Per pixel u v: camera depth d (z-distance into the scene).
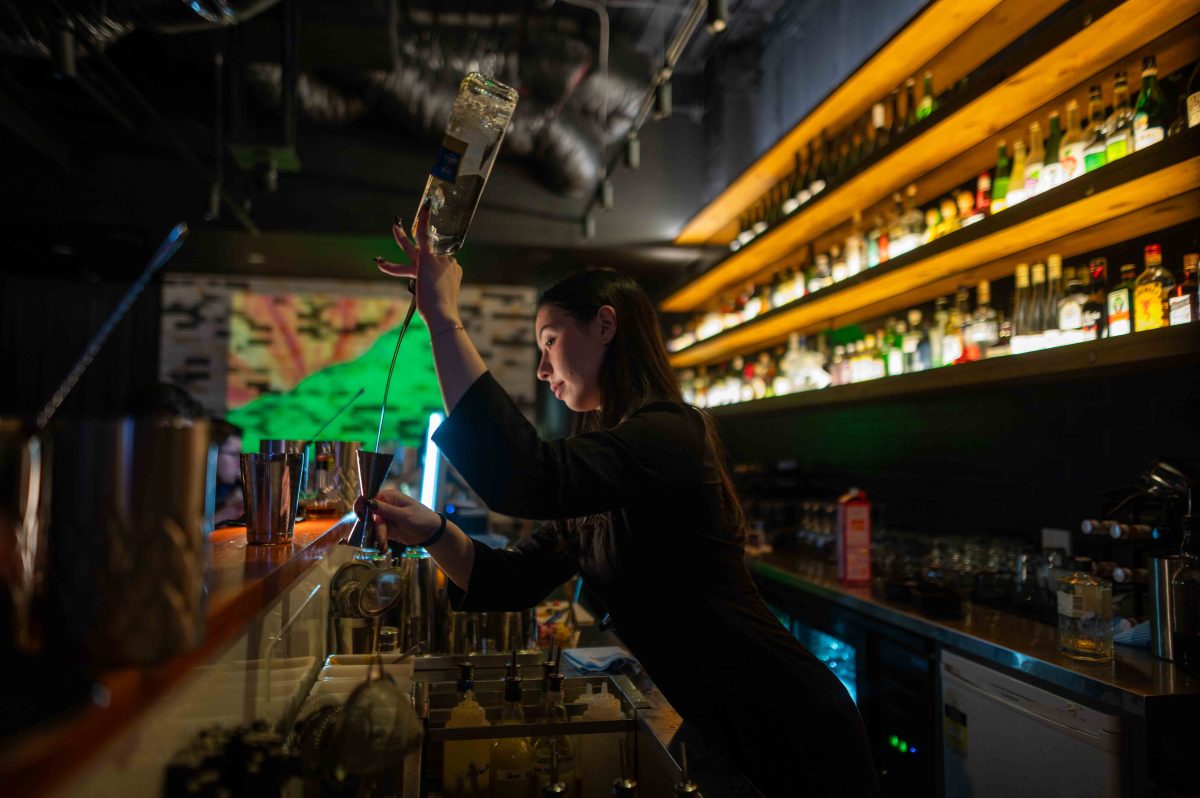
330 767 0.69
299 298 5.38
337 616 1.40
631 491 1.06
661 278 5.29
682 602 1.18
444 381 0.95
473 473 0.94
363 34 3.18
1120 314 2.02
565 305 1.25
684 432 1.15
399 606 1.59
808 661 1.20
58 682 0.52
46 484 0.52
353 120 4.06
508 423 0.94
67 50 2.30
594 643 2.04
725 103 4.48
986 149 2.66
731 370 5.14
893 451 3.47
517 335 5.68
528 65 3.87
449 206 1.10
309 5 3.11
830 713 1.16
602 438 1.06
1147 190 1.86
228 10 2.32
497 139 1.10
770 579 3.21
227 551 0.99
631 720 1.21
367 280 5.45
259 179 3.46
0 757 0.35
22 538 0.52
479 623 1.79
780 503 3.67
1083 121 2.35
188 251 4.67
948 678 2.04
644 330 1.27
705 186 4.73
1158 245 2.01
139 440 0.52
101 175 4.11
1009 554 2.47
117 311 0.63
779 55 4.25
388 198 4.37
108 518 0.51
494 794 1.18
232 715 0.87
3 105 3.41
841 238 3.65
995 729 1.85
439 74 3.86
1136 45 1.98
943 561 2.61
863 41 3.35
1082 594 1.74
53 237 4.31
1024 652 1.80
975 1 2.36
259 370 5.30
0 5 2.41
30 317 4.98
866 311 3.48
